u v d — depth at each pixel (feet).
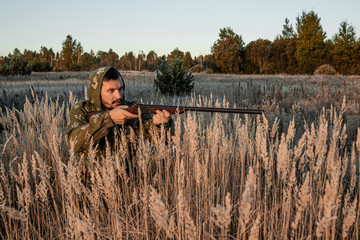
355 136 14.76
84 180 7.95
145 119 8.85
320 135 7.36
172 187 8.39
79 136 7.09
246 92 34.06
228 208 4.06
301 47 154.51
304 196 4.68
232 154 9.83
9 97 28.58
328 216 4.25
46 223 7.42
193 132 8.21
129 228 7.12
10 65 100.94
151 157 8.63
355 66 134.41
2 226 7.89
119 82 8.55
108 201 6.51
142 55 347.77
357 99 25.88
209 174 8.80
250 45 196.85
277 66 178.70
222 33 206.80
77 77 95.86
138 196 7.89
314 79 59.93
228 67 192.54
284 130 16.05
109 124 7.04
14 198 8.15
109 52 377.91
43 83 59.21
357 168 10.23
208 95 36.27
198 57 254.88
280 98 29.66
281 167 6.57
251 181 5.02
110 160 6.75
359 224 7.02
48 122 11.30
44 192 6.62
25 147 11.64
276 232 6.65
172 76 38.17
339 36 138.00
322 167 8.28
